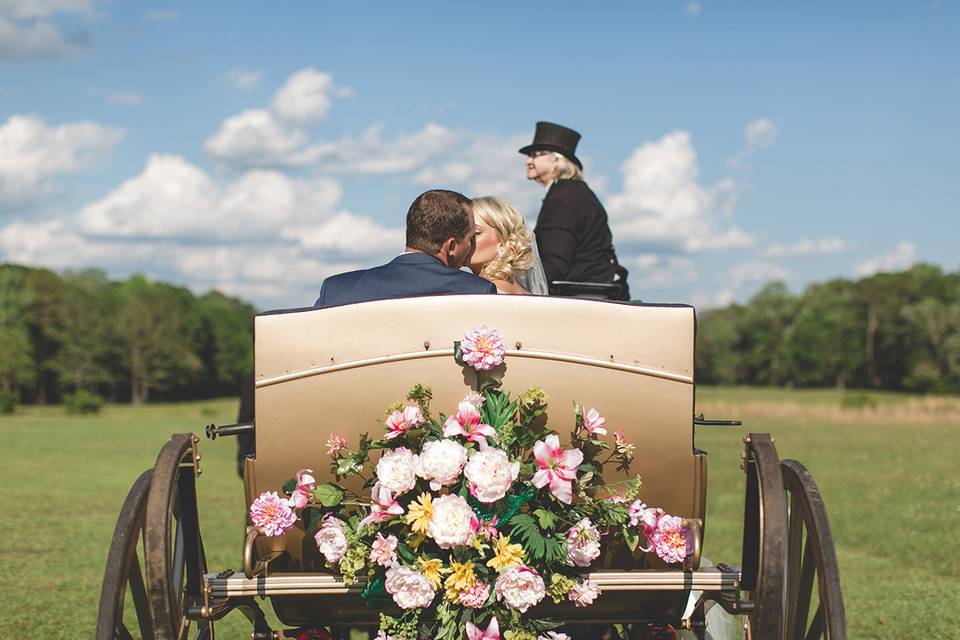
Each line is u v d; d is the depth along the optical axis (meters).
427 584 3.01
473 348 3.18
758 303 154.12
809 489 3.16
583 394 3.28
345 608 3.32
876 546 9.79
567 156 6.27
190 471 3.24
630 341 3.30
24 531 10.65
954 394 121.06
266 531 3.12
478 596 3.02
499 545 3.05
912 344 130.00
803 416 44.81
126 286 146.00
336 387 3.26
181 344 135.50
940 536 10.41
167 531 2.91
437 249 3.88
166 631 2.87
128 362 131.38
